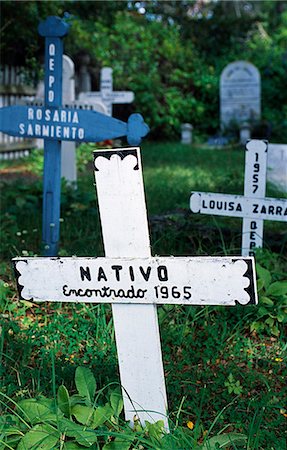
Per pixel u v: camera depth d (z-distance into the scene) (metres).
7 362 3.96
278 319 4.46
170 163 13.89
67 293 3.23
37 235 6.87
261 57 25.25
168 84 22.92
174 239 6.26
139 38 22.69
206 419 3.52
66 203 7.99
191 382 3.79
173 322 4.48
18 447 3.02
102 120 5.98
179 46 23.77
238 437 3.23
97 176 3.11
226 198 5.51
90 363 3.97
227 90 21.55
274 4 30.95
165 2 25.75
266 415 3.51
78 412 3.24
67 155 10.08
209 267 3.00
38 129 6.14
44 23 5.97
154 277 3.09
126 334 3.20
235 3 26.92
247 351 4.23
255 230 5.50
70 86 10.14
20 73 13.59
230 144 19.64
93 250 6.07
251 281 2.96
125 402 3.26
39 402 3.30
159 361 3.19
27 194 8.59
